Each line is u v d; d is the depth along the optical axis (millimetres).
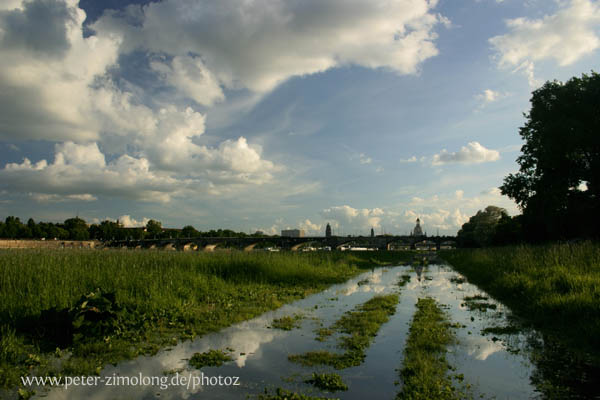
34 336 9141
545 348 8984
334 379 6996
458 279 26203
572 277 13992
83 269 15438
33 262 16047
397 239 132875
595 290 11969
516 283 16500
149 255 23141
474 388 6652
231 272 21141
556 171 41875
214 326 11117
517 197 46000
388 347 9250
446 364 7828
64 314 9328
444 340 9617
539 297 13422
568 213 41875
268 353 8758
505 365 7875
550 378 7129
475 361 8125
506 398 6238
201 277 17641
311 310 14039
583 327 9797
